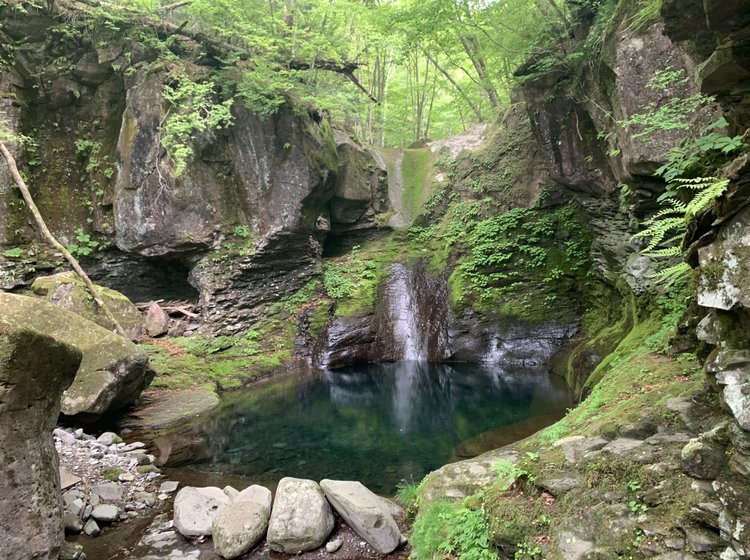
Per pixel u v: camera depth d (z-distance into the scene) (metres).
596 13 8.69
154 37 12.59
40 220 9.75
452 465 5.23
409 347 14.31
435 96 23.31
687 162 4.18
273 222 13.94
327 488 4.95
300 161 14.01
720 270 2.76
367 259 16.27
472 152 16.98
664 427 3.67
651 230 3.64
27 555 3.49
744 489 2.46
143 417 8.75
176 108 12.34
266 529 4.72
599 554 2.79
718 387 2.89
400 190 18.25
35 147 12.60
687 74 6.19
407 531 4.75
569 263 12.77
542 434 5.64
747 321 2.73
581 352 10.02
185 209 12.80
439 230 16.45
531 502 3.40
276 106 13.19
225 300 13.57
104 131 13.38
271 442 7.82
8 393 3.34
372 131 23.48
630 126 6.82
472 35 12.79
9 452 3.41
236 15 11.98
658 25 6.47
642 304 8.00
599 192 10.38
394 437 8.00
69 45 12.62
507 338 12.91
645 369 5.38
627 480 3.15
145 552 4.52
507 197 15.15
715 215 2.92
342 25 14.14
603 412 4.74
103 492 5.45
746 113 4.18
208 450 7.41
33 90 12.52
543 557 2.95
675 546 2.61
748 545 2.35
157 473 6.34
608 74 7.86
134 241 12.76
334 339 13.74
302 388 11.50
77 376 7.43
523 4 10.22
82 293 10.45
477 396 10.33
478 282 13.90
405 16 10.40
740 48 3.74
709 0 3.50
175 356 11.66
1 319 3.34
